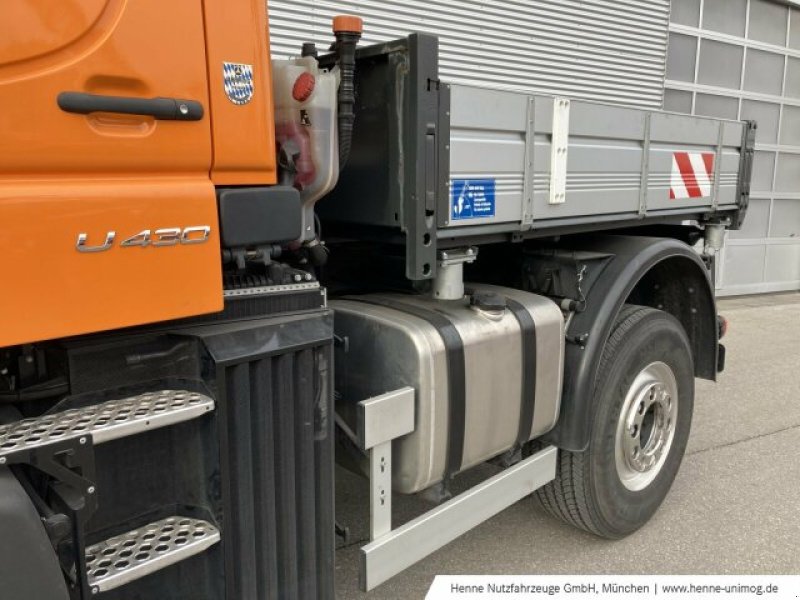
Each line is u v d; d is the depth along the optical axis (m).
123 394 1.53
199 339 1.54
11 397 1.44
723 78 8.69
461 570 2.85
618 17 6.93
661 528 3.19
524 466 2.47
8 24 1.21
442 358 2.03
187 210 1.45
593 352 2.59
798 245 10.16
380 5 5.11
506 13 5.93
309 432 1.73
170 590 1.58
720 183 3.41
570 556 2.95
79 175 1.32
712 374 3.50
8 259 1.23
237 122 1.52
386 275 2.52
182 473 1.59
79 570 1.31
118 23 1.33
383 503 1.99
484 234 2.26
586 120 2.51
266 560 1.67
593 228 2.76
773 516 3.31
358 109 2.08
